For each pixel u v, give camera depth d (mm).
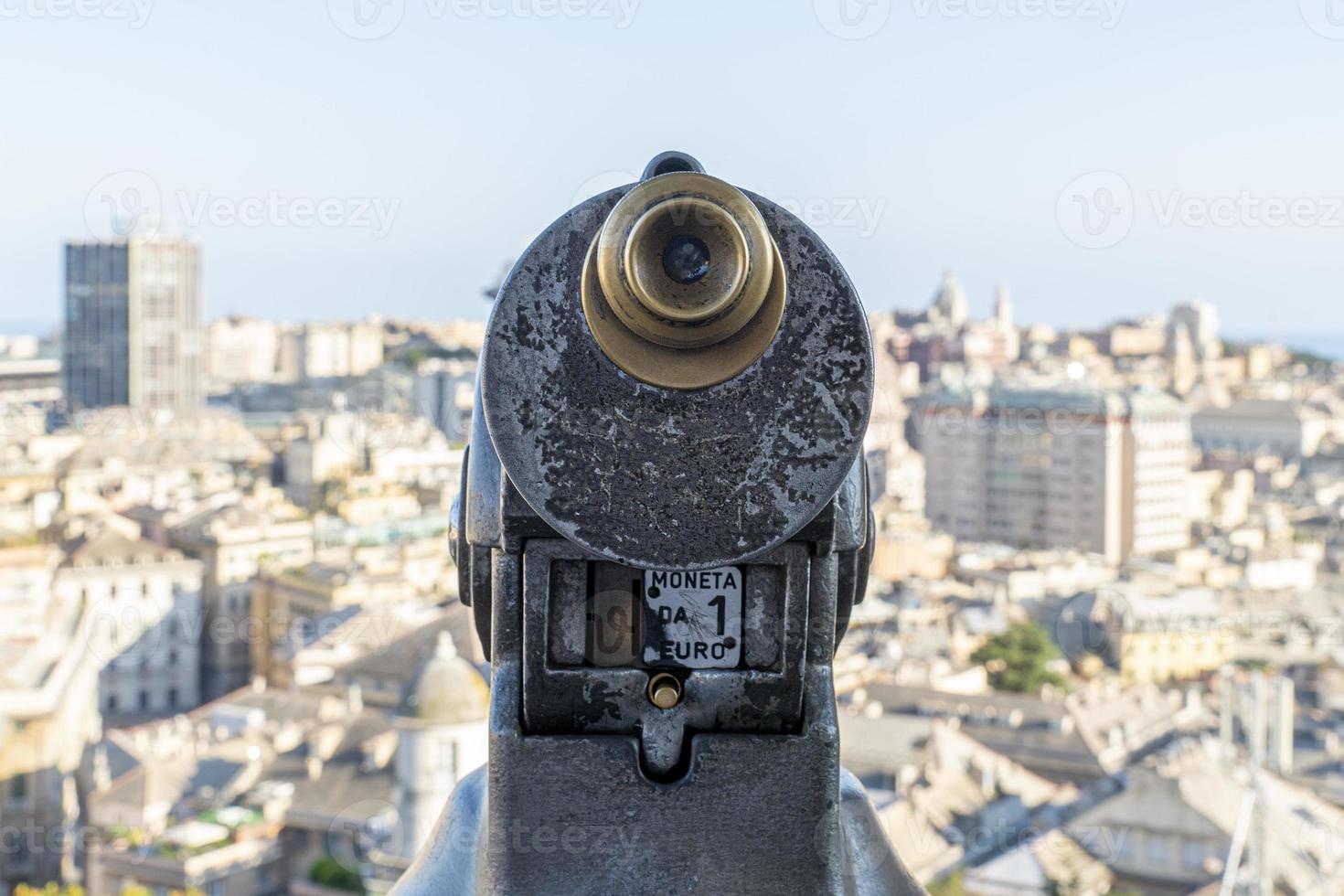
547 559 1292
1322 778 27938
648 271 1075
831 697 1339
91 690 36688
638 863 1326
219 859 26297
